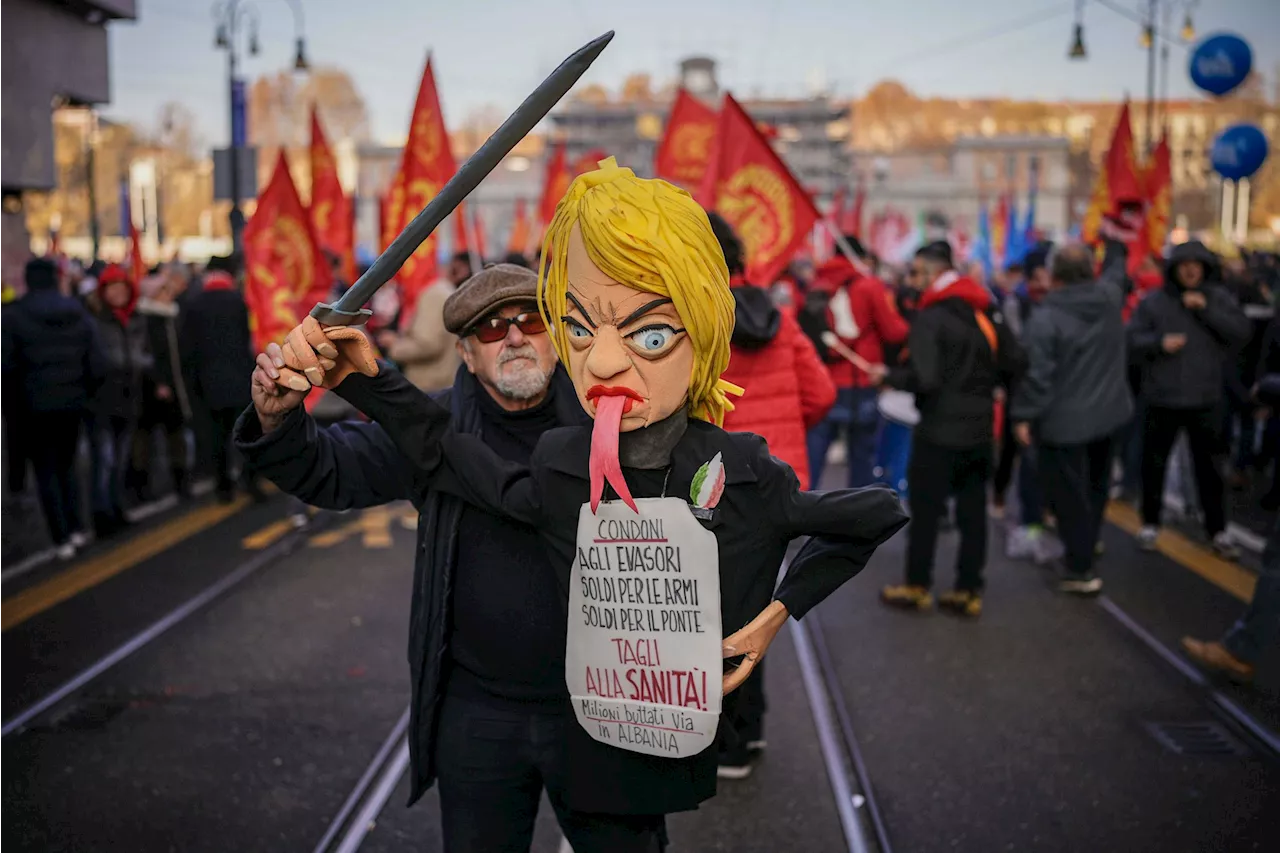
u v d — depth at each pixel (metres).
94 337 7.24
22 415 7.12
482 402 2.67
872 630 5.88
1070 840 3.70
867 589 6.64
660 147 8.29
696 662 2.04
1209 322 6.91
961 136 86.31
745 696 2.34
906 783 4.12
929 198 77.62
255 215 8.30
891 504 2.05
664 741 2.10
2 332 6.97
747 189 6.47
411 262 8.05
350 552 7.46
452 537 2.43
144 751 4.37
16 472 7.44
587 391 2.01
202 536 7.95
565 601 2.21
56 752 4.36
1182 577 6.74
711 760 2.23
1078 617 6.02
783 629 5.94
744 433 2.10
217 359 8.59
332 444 2.40
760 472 2.04
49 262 7.14
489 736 2.45
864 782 4.10
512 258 6.40
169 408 9.15
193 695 4.93
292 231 8.34
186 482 9.34
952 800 3.99
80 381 7.18
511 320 2.58
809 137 78.06
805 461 4.29
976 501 6.04
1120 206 9.77
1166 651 5.39
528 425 2.67
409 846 3.68
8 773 4.18
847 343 7.95
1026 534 7.30
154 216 48.25
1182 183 76.31
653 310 1.93
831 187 76.81
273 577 6.86
